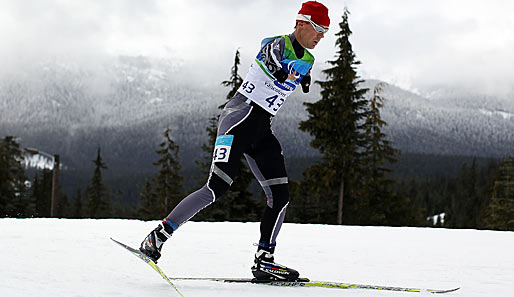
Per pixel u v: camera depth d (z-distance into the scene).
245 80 3.70
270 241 3.67
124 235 6.27
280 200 3.75
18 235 5.66
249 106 3.62
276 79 3.59
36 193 67.94
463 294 3.43
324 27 3.61
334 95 29.36
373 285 3.73
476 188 91.00
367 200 30.61
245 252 5.19
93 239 5.56
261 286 3.47
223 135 3.60
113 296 2.85
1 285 2.98
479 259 5.34
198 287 3.28
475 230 9.27
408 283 3.86
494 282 3.96
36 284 3.06
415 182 107.88
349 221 30.64
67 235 5.86
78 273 3.50
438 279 4.06
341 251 5.70
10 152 48.06
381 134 31.94
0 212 46.28
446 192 101.75
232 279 3.62
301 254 5.37
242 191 31.80
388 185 31.95
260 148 3.77
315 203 30.89
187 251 5.17
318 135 29.72
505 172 47.62
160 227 3.37
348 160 29.23
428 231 8.90
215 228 8.07
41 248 4.68
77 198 80.50
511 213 45.47
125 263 4.05
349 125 29.47
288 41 3.58
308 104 29.92
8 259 3.97
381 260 5.08
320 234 7.77
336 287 3.52
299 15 3.63
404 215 32.16
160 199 43.12
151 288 3.13
